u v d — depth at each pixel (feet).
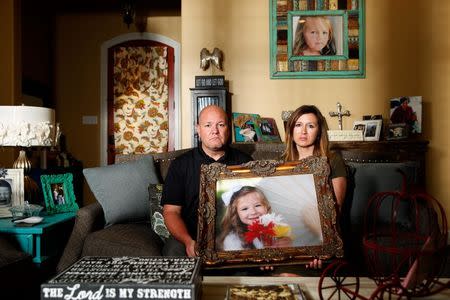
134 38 18.48
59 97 18.44
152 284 3.25
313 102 11.02
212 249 4.80
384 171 7.68
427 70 10.90
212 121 6.98
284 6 11.04
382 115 10.93
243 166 5.23
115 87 18.56
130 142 18.52
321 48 10.99
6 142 7.92
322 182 5.15
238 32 11.12
